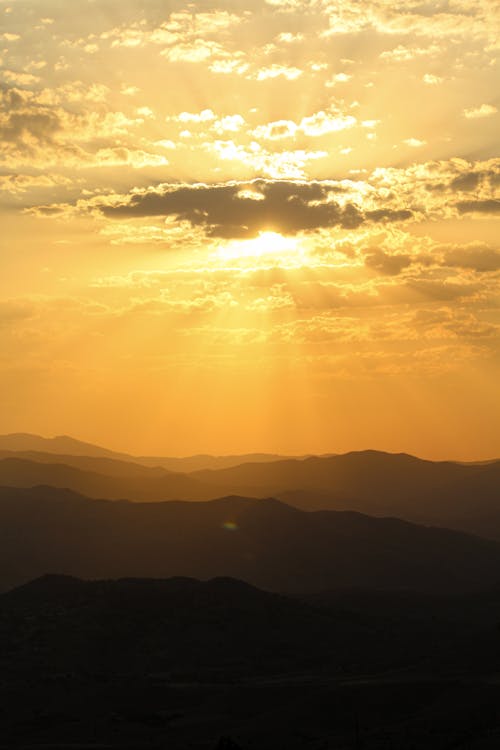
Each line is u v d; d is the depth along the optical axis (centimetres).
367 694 14925
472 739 12019
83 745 13125
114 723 14400
